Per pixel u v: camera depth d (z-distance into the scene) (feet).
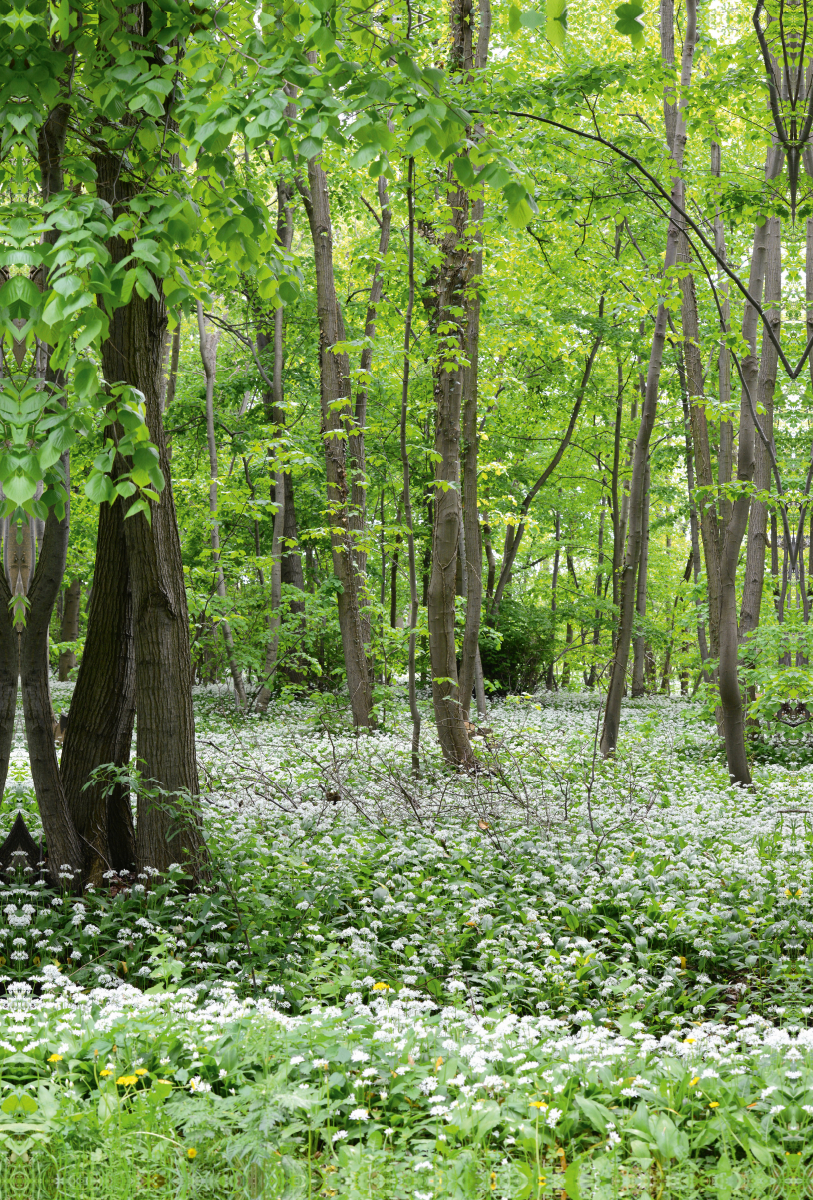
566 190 37.65
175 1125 12.28
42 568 22.41
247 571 75.20
